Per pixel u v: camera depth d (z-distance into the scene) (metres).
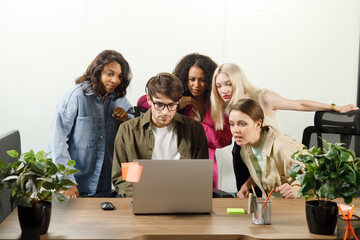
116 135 3.74
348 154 1.94
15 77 3.70
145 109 3.76
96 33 3.73
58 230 2.02
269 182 3.84
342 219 1.90
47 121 3.74
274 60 3.87
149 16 3.76
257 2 3.83
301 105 3.91
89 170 3.76
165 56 3.78
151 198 2.27
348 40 3.91
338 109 3.88
